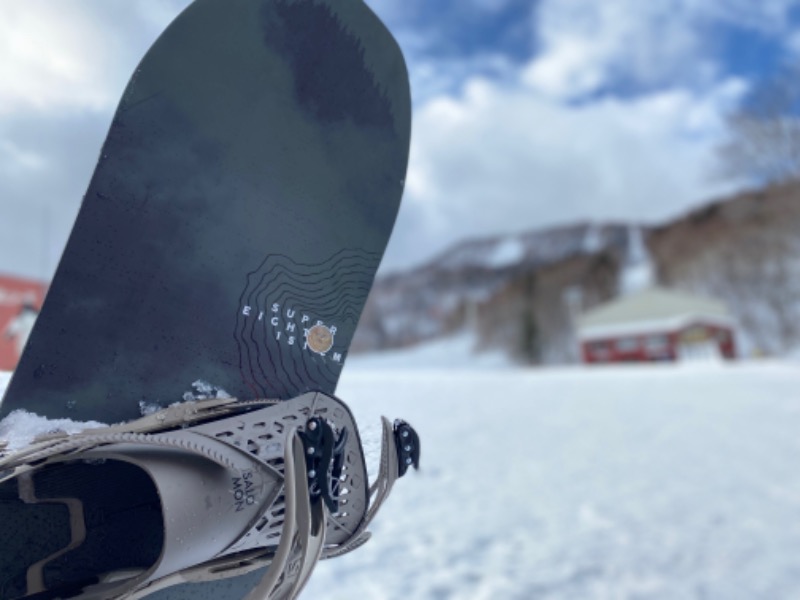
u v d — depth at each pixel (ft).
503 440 23.40
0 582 2.79
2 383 3.26
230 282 3.47
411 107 4.28
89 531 2.96
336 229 3.88
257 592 2.72
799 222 122.52
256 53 3.70
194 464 2.83
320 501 2.97
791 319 122.42
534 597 10.37
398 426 3.58
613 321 103.96
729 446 23.22
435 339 219.82
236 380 3.42
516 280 187.93
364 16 4.13
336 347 3.81
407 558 11.80
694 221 187.11
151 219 3.27
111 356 3.10
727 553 12.69
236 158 3.56
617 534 13.66
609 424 27.63
